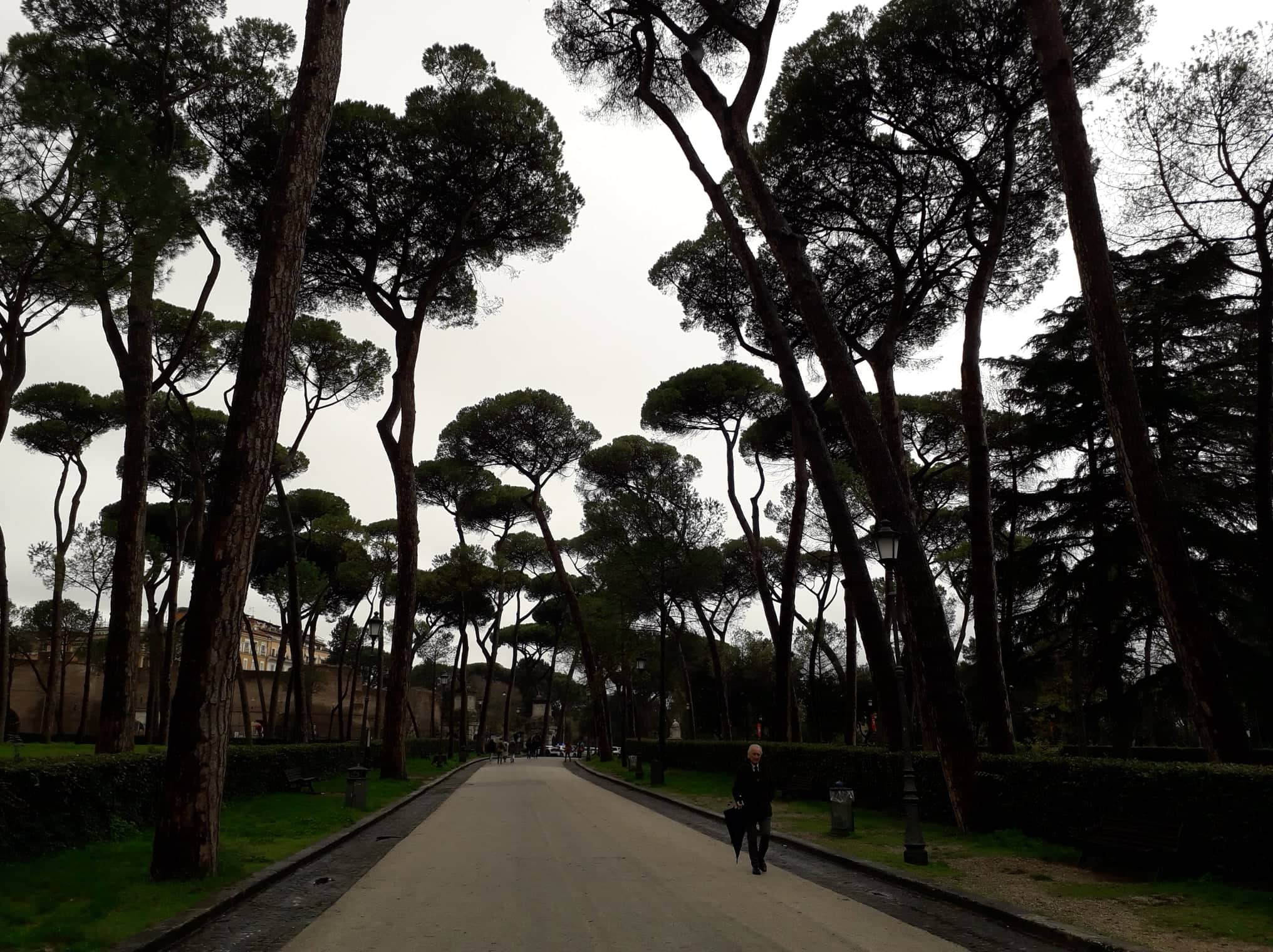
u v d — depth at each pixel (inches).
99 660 2100.1
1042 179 756.6
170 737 354.9
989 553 596.7
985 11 658.2
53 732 2069.4
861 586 617.0
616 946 246.8
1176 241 725.3
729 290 1036.5
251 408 383.9
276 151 860.0
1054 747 1124.5
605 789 1028.5
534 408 1572.3
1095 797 424.5
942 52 678.5
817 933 263.9
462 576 1691.7
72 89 463.5
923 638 530.3
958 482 1222.9
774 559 1715.1
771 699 2170.3
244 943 258.4
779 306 976.3
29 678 2158.0
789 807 699.4
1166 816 377.4
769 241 613.0
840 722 2044.8
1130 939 250.7
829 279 890.7
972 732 521.3
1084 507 878.4
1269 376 693.9
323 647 3181.6
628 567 1288.1
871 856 425.4
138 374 673.6
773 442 1242.0
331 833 524.1
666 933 263.6
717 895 330.3
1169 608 459.2
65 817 409.4
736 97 649.6
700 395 1248.8
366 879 377.4
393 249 1042.1
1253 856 336.8
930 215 799.1
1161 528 462.6
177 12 692.1
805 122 739.4
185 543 1493.6
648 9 736.3
